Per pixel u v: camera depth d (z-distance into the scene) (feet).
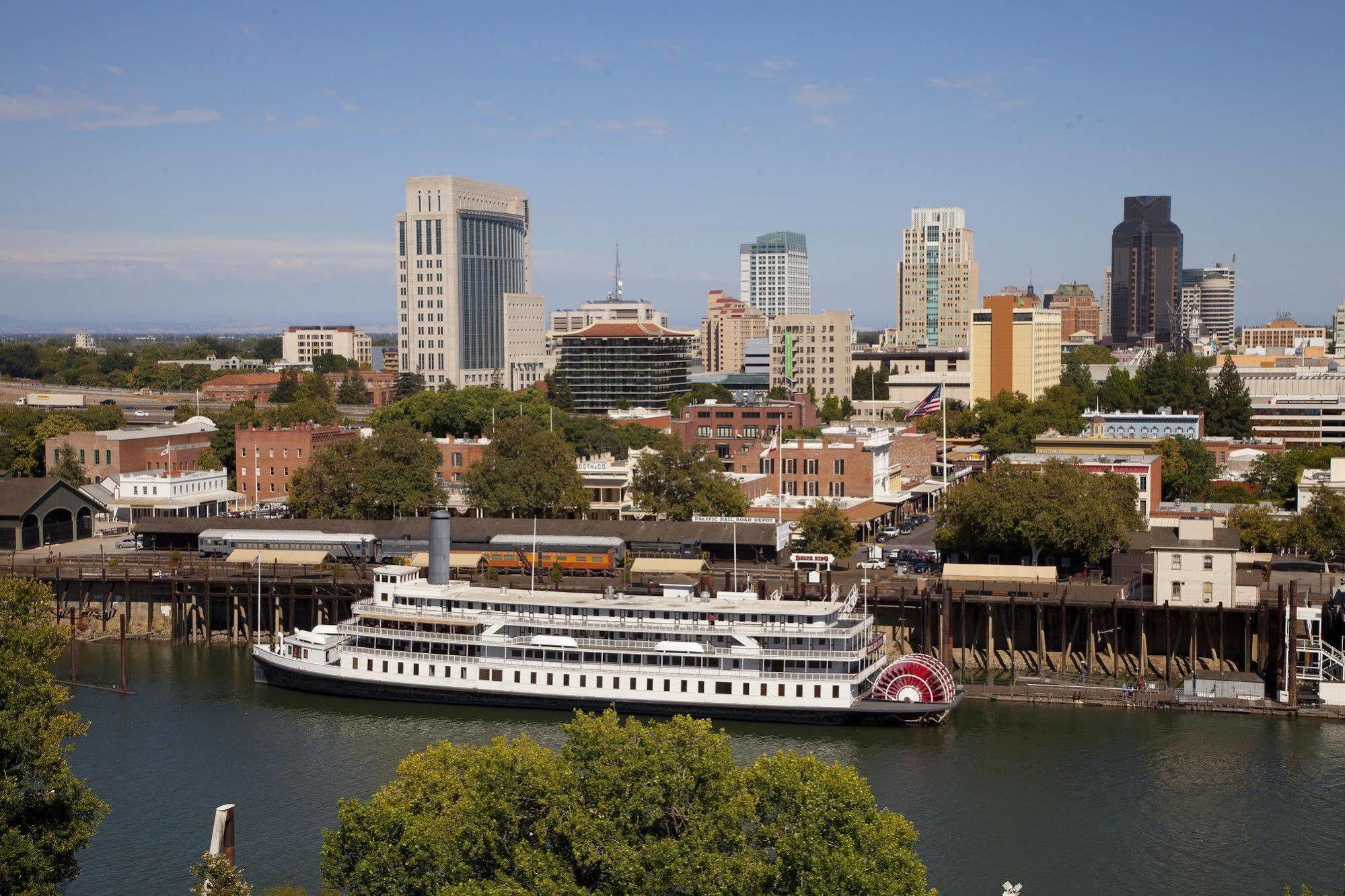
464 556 642.63
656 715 485.15
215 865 291.38
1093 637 539.70
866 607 536.83
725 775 305.53
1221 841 370.53
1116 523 593.42
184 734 465.06
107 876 350.02
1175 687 511.40
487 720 483.10
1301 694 492.95
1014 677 527.81
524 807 304.09
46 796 322.96
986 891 340.59
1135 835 374.22
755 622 486.38
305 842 369.91
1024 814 389.19
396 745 453.17
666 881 285.23
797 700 472.44
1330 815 387.55
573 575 637.71
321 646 518.37
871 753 442.09
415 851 289.33
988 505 605.31
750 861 286.87
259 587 595.06
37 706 341.62
